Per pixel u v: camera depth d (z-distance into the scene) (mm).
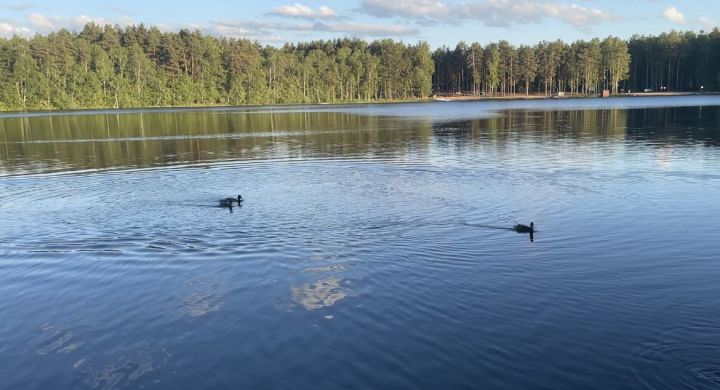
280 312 10312
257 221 17000
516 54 164500
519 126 53219
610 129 47281
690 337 9109
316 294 11109
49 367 8680
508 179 23781
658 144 35250
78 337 9625
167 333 9641
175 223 16953
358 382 7953
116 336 9602
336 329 9570
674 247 13812
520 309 10211
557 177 24016
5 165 30953
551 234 15125
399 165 28547
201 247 14398
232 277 12195
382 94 162000
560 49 161875
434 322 9742
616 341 8992
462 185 22578
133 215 18141
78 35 146375
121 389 8023
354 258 13258
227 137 46750
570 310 10156
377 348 8883
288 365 8453
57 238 15586
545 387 7762
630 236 14820
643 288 11172
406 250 13812
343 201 19781
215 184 23875
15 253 14266
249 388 7902
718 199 18984
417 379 7992
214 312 10406
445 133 46938
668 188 21062
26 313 10664
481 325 9594
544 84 171625
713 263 12594
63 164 31016
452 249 13867
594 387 7758
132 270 12820
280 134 49000
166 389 7969
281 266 12805
